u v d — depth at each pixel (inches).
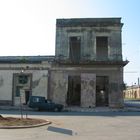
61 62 1808.6
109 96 1790.1
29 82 1851.6
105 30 1833.2
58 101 1820.9
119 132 709.9
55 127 796.6
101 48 1873.8
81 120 1011.3
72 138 608.1
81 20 1838.1
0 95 1861.5
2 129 743.7
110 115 1270.9
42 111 1598.2
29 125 799.1
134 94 4544.8
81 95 1804.9
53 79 1834.4
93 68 1809.8
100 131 725.9
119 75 1791.3
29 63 1852.9
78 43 1854.1
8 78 1862.7
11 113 1330.0
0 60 1872.5
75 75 1820.9
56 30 1850.4
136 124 898.7
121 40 1820.9
